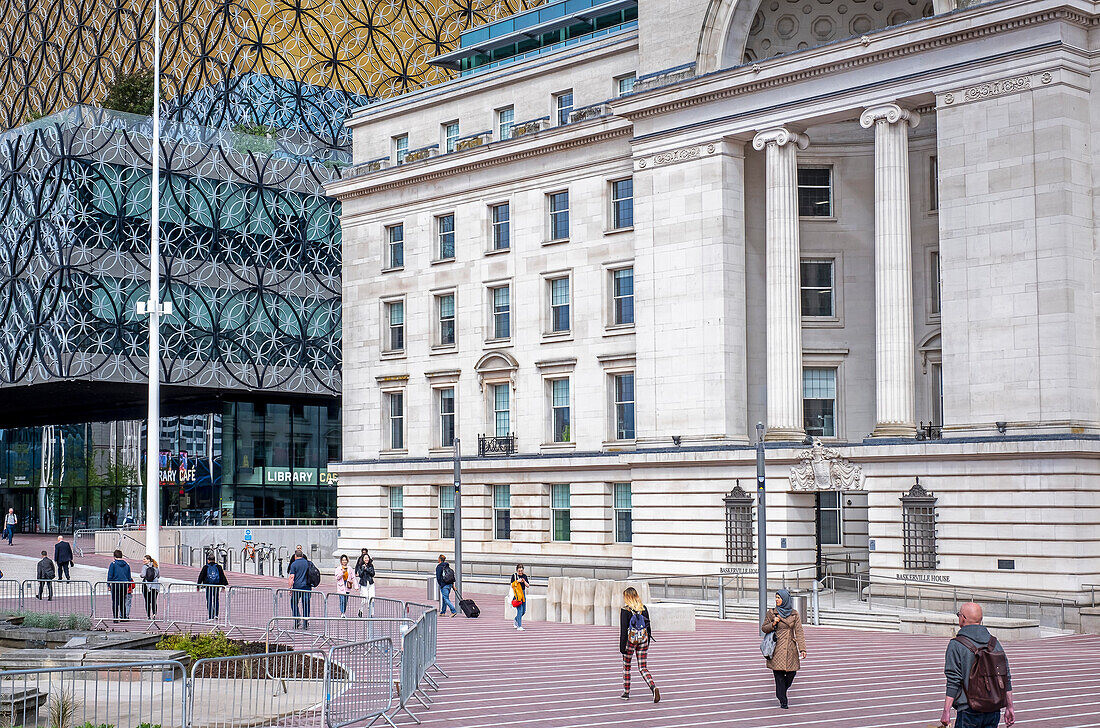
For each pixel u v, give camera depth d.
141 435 104.44
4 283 86.00
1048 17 43.97
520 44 71.00
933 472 46.19
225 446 98.06
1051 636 41.31
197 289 86.62
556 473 61.00
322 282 92.94
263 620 43.44
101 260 82.31
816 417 54.94
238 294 88.75
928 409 52.00
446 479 65.44
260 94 99.25
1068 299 43.59
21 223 84.00
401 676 25.02
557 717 25.00
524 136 62.19
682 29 54.94
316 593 40.44
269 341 90.06
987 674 17.39
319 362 92.50
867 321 54.53
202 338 86.62
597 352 59.69
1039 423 43.91
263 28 99.94
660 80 55.28
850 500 53.97
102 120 83.38
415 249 68.25
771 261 51.47
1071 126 44.25
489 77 65.69
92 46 105.00
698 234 53.84
